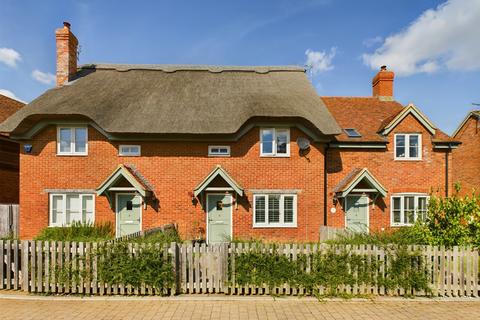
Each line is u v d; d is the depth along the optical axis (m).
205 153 14.24
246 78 17.14
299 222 14.27
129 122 13.33
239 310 6.51
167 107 14.34
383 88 19.28
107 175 13.97
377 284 7.43
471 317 6.33
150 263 7.29
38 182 13.86
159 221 13.95
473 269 7.43
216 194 14.14
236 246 7.70
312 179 14.44
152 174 14.07
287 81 17.08
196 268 7.43
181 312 6.39
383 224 14.91
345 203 14.83
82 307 6.63
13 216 13.96
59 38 16.28
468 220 8.19
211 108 14.38
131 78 16.55
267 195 14.22
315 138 14.33
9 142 17.08
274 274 7.34
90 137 14.03
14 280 7.59
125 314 6.29
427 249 7.53
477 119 19.45
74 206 13.97
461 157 20.72
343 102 18.59
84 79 16.08
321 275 7.34
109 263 7.34
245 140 14.31
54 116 13.41
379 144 15.19
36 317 6.14
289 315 6.30
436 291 7.43
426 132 15.53
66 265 7.34
